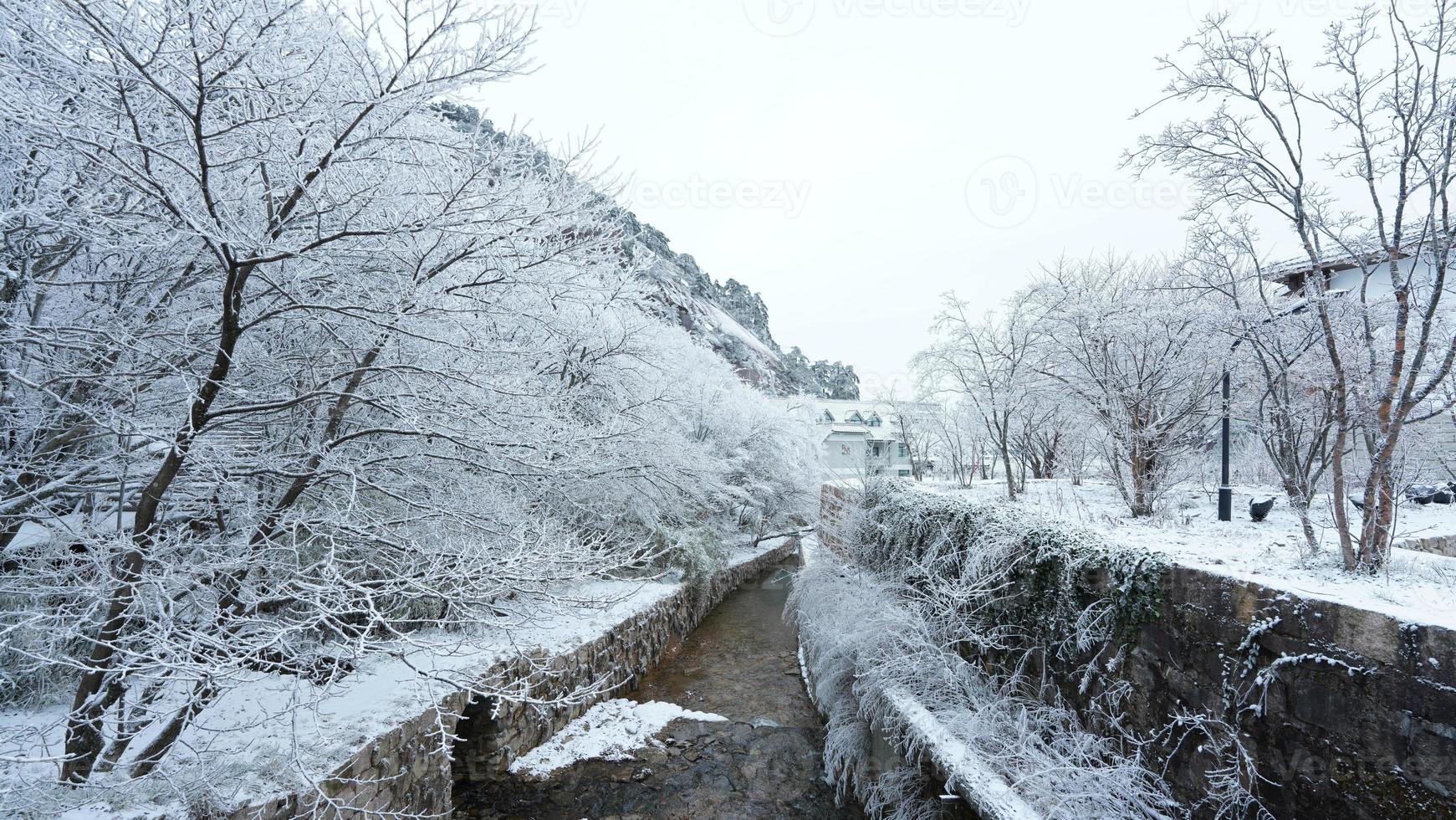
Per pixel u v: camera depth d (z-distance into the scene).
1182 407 6.52
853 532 8.68
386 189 3.54
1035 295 9.24
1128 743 3.67
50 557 3.42
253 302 3.73
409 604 5.52
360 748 3.66
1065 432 10.20
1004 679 4.92
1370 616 2.52
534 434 4.62
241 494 3.77
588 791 5.47
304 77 3.16
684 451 9.56
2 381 3.41
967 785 3.73
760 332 69.56
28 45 2.65
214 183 3.20
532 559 3.80
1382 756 2.43
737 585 14.29
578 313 6.89
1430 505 7.22
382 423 4.44
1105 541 4.24
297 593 3.10
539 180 4.50
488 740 5.55
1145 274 8.88
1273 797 2.82
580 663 6.84
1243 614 3.07
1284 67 3.88
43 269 3.43
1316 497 7.43
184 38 2.60
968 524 5.71
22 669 3.60
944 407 13.26
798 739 6.50
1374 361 3.87
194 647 2.70
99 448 3.88
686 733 6.61
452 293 3.95
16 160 3.09
